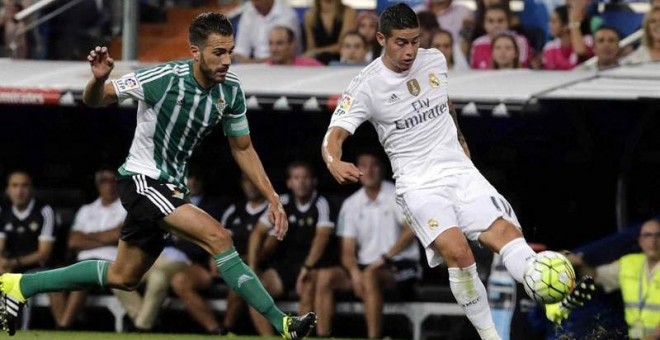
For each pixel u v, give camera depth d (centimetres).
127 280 2475
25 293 2506
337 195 4553
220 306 4072
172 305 4131
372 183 4000
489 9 4312
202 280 4044
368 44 4319
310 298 3994
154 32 4709
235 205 4150
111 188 4175
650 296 3531
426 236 2447
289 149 4562
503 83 3853
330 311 3978
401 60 2438
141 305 4075
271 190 2444
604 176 4384
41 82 3997
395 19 2433
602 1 4322
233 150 2462
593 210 4428
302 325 2319
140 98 2341
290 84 3909
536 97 3659
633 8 4309
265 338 3881
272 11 4431
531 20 4347
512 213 2464
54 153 4697
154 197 2359
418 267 3991
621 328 3594
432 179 2477
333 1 4369
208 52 2305
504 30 4297
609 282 3600
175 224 2350
